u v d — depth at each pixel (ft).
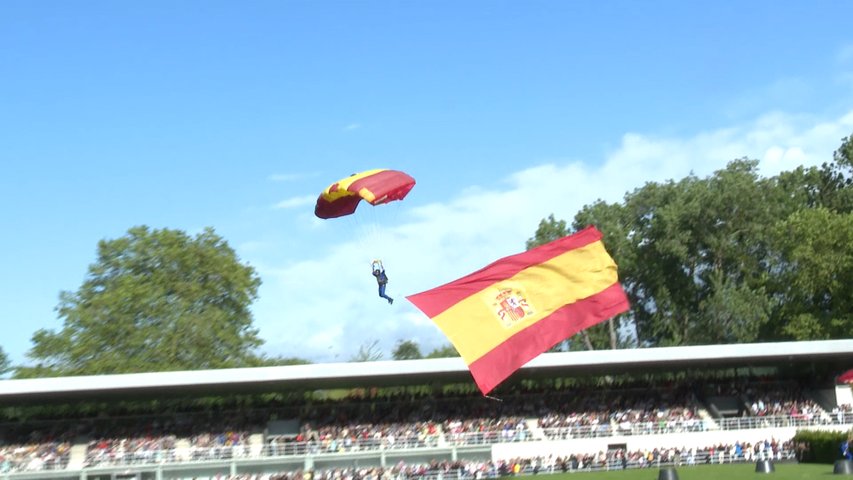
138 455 197.06
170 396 214.48
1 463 192.85
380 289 98.73
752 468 177.58
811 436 189.67
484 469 195.83
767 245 313.94
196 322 304.71
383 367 200.95
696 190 316.81
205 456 198.59
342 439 205.87
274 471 198.80
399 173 99.35
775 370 238.48
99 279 318.04
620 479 170.09
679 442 207.92
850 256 261.24
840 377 208.95
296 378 198.08
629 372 231.09
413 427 215.31
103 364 289.33
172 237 325.21
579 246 74.54
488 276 72.38
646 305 341.62
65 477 192.13
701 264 328.08
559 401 227.81
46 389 189.98
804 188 342.64
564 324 72.38
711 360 216.95
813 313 277.23
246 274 332.60
